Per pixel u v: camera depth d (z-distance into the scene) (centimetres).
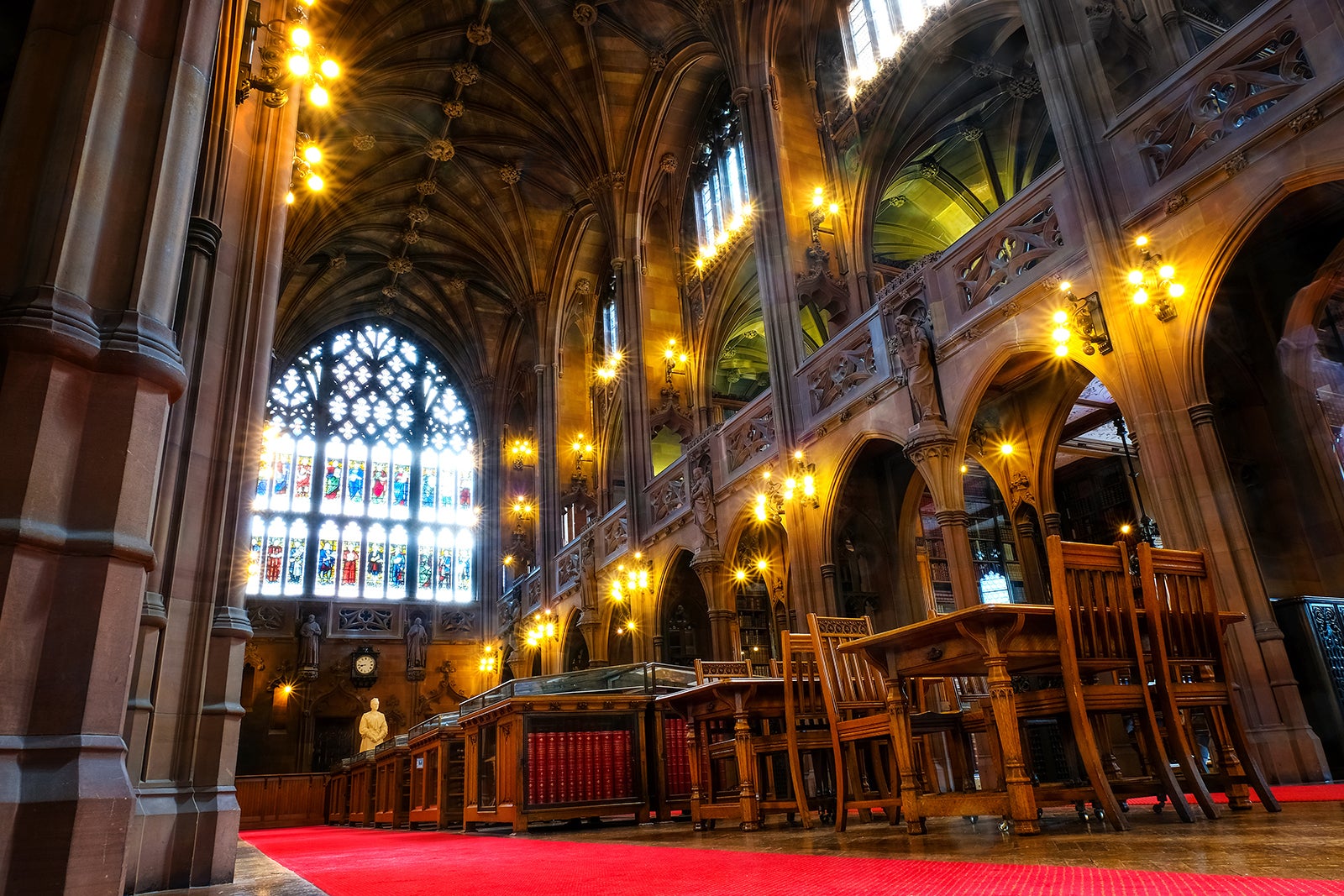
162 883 568
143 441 384
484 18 2528
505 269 3366
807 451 1630
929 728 692
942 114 1977
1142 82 1362
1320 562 1111
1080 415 1678
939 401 1311
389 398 3969
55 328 364
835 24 2053
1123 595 560
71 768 327
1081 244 1091
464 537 3881
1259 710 830
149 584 633
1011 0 1575
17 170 395
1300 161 867
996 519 2073
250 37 840
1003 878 331
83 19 429
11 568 337
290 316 3547
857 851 476
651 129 2622
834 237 1880
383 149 2964
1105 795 483
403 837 1156
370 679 3481
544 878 455
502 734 1034
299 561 3581
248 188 883
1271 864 323
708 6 2125
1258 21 929
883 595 1658
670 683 1084
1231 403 1228
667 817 1034
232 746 667
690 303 2555
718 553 1895
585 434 3195
